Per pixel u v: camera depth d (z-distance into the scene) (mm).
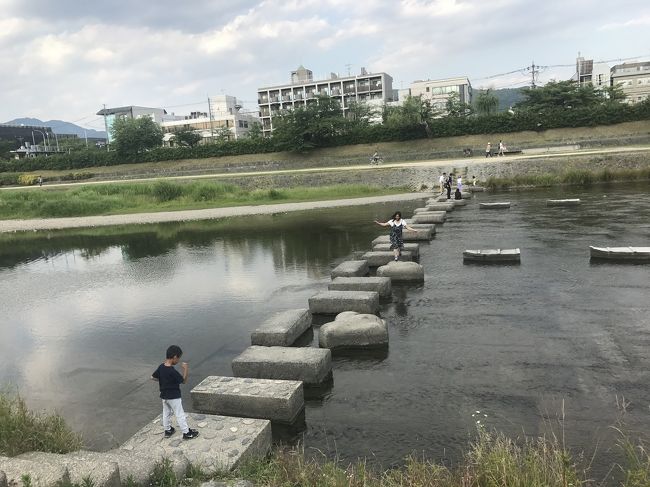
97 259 20359
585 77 114562
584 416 5941
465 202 28781
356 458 5480
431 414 6266
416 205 31000
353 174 46531
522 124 59375
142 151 78312
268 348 7949
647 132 52781
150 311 12203
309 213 30609
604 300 10023
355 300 10234
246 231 24844
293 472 4945
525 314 9578
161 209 37406
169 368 5629
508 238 17359
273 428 6273
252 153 71875
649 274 11625
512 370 7262
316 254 17859
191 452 5270
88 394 7762
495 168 40688
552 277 11992
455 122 62344
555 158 39281
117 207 39594
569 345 7969
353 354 8328
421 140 63469
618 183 33250
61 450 5426
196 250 20625
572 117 57438
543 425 5805
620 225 18047
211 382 6953
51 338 10703
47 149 121688
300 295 12664
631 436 5457
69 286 15750
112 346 9922
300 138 67000
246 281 14594
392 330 9312
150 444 5500
